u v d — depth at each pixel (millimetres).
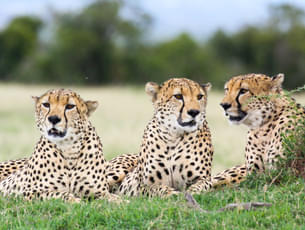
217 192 10297
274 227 8352
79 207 9273
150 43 91312
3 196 10773
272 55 80875
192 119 10875
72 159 10711
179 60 82000
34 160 10773
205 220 8586
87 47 81562
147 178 11312
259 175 10836
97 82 83812
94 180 10828
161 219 8555
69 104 10445
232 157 17500
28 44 83438
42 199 10453
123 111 33844
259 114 11445
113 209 9148
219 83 75750
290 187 9891
